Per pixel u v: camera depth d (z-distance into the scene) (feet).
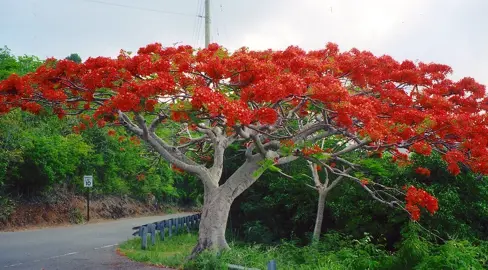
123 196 113.91
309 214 52.24
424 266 27.86
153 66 32.86
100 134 96.37
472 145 34.96
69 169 83.56
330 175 49.67
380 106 36.65
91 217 93.56
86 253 44.80
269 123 31.04
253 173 36.76
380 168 41.63
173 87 30.35
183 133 51.31
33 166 76.89
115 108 32.71
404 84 40.86
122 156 103.40
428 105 38.14
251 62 31.63
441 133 35.17
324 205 48.67
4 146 69.46
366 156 48.73
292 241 45.93
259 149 35.04
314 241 39.91
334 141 50.90
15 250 47.06
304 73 34.78
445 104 37.70
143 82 31.12
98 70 33.22
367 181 37.96
